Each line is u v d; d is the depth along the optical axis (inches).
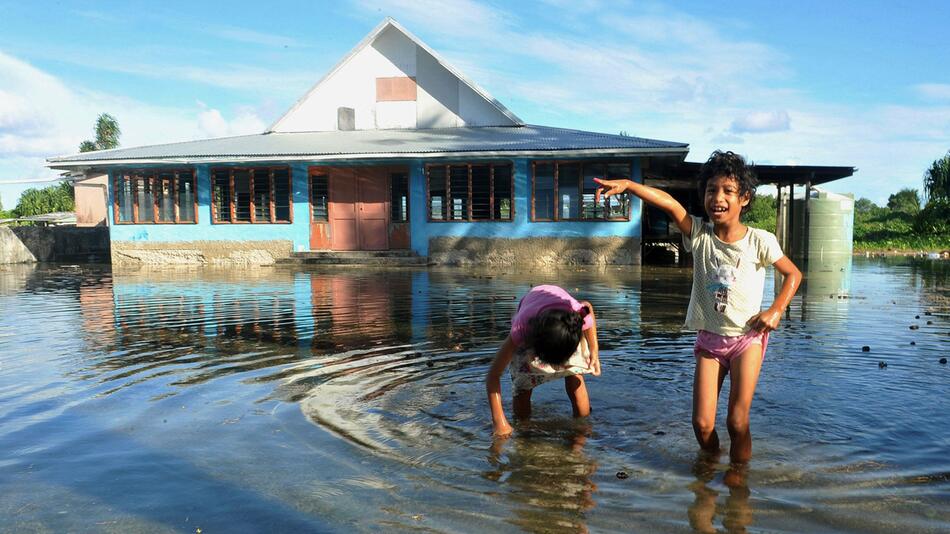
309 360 185.2
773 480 96.9
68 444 112.9
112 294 390.9
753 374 111.1
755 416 129.1
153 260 724.0
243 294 382.3
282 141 764.6
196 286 442.3
